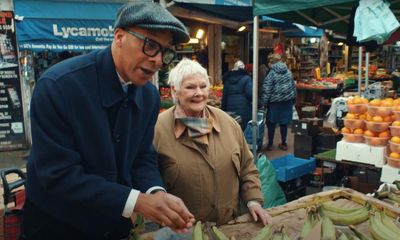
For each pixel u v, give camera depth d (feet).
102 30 21.97
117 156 5.00
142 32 4.23
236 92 22.89
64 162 4.41
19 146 24.53
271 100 24.59
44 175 4.41
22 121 24.38
